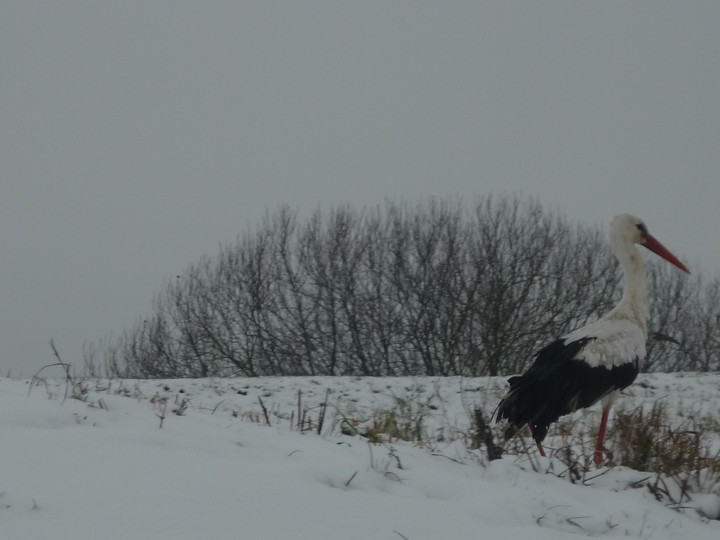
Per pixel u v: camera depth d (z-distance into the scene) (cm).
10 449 799
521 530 748
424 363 5581
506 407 1426
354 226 5903
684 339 5812
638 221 1661
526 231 5622
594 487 1022
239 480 770
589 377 1466
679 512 954
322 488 786
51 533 622
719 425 1833
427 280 5606
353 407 2333
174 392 2644
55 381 1307
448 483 891
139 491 718
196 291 5831
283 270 5828
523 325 5409
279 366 5722
